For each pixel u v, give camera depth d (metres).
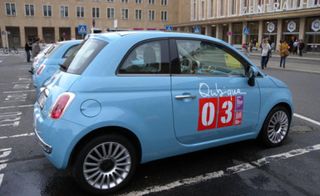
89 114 3.27
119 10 65.50
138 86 3.52
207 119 4.00
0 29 59.28
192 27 58.84
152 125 3.61
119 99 3.40
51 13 61.44
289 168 4.22
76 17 62.84
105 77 3.40
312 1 35.12
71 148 3.24
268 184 3.78
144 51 3.64
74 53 4.11
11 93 10.24
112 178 3.55
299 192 3.58
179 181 3.86
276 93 4.77
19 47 60.62
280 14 36.50
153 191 3.62
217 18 51.50
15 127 6.22
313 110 7.54
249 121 4.47
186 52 3.93
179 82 3.77
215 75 4.12
